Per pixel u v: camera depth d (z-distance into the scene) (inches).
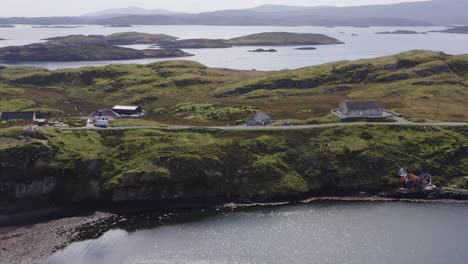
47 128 4963.1
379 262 3230.8
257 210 4173.2
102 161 4510.3
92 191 4298.7
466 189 4507.9
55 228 3804.1
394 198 4426.7
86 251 3435.0
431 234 3661.4
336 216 4018.2
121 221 3951.8
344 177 4616.1
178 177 4446.4
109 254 3388.3
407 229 3757.4
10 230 3759.8
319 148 4923.7
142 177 4338.1
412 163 4781.0
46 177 4293.8
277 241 3555.6
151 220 3973.9
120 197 4274.1
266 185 4478.3
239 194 4414.4
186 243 3540.8
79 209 4158.5
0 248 3462.1
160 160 4554.6
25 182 4237.2
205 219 3988.7
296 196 4411.9
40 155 4379.9
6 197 4202.8
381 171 4697.3
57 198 4256.9
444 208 4202.8
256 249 3427.7
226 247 3467.0
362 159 4776.1
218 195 4411.9
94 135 4963.1
